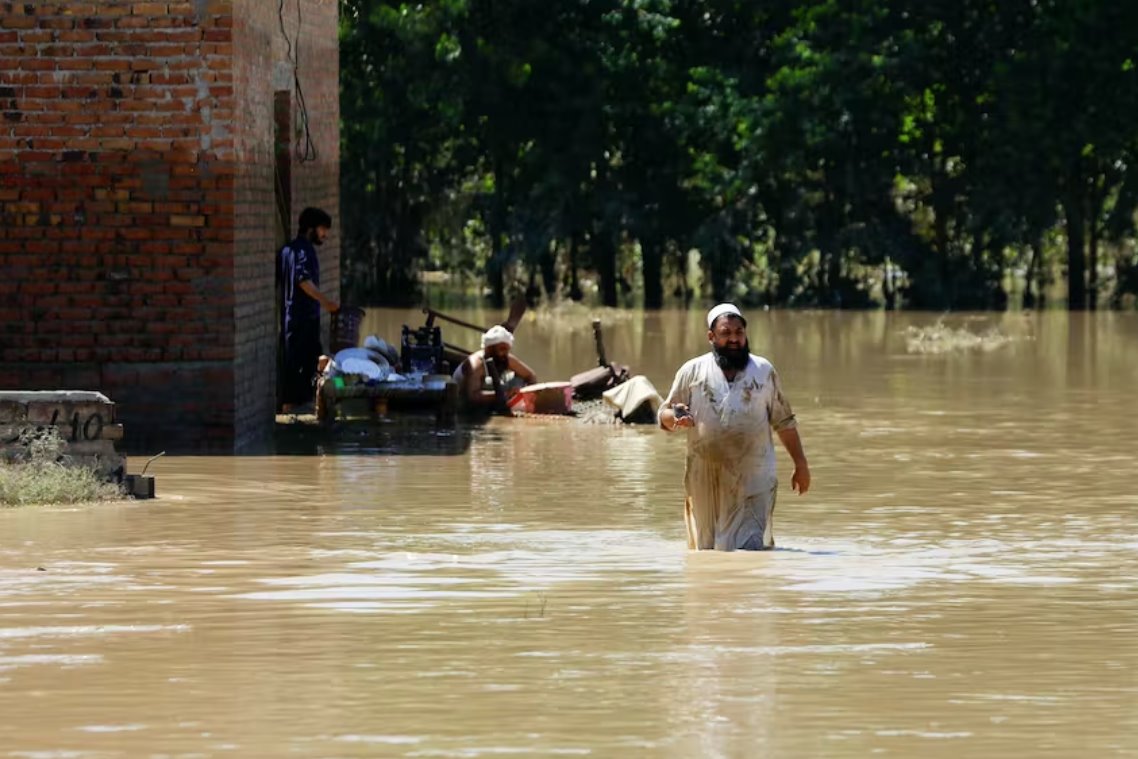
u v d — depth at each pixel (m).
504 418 38.34
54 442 26.03
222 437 33.28
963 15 77.81
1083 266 78.44
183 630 15.93
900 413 38.69
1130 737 12.28
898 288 79.25
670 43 81.00
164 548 21.11
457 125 80.75
